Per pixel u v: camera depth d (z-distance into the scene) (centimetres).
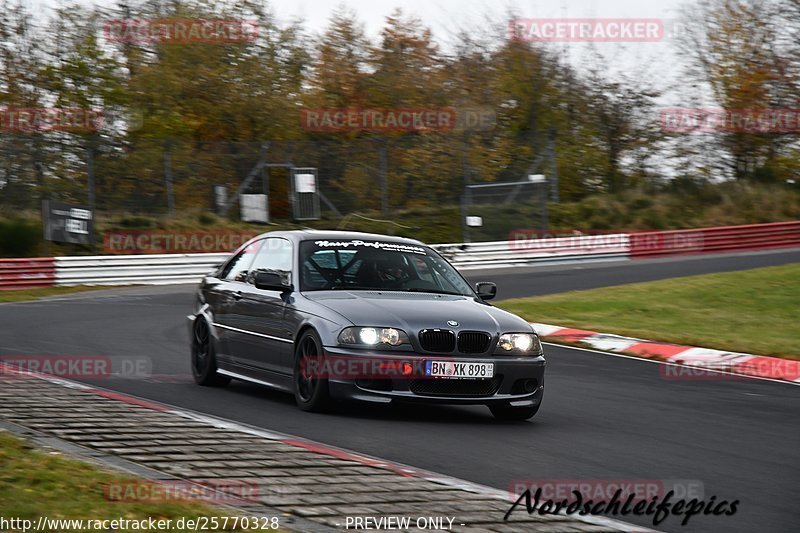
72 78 4978
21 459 829
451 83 6138
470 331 1224
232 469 857
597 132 6556
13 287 3369
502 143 5303
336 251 1378
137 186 4259
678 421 1348
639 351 2130
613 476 970
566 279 3712
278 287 1320
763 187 5953
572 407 1438
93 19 5156
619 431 1243
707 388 1691
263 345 1353
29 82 4975
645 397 1569
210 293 1518
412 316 1223
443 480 879
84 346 1900
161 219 4222
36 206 4131
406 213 4650
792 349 2112
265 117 5431
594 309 2841
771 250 4959
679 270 3984
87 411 1125
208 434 1015
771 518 836
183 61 5422
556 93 6531
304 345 1262
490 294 1420
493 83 6412
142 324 2350
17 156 4134
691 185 5906
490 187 4650
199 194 4356
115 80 5050
